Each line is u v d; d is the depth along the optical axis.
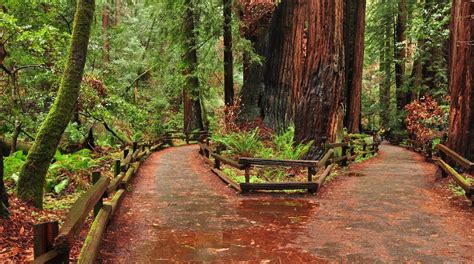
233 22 23.64
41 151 7.68
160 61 27.56
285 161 9.90
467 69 10.78
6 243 5.37
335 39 14.21
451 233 6.45
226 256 5.36
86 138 17.89
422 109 21.22
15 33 12.20
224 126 21.81
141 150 17.80
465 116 10.88
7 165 10.95
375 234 6.40
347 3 24.25
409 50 32.28
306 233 6.47
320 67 14.42
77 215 3.81
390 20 34.25
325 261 5.19
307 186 9.80
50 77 14.40
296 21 19.06
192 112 28.64
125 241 5.98
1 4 13.47
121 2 32.22
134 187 10.71
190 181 11.77
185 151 22.48
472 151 10.83
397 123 33.06
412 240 6.09
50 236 3.27
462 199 8.80
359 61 25.45
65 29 16.41
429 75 27.34
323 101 14.38
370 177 12.41
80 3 8.30
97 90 16.61
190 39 24.77
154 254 5.43
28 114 14.96
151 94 33.72
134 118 21.28
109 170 13.80
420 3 28.48
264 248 5.71
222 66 27.61
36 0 13.89
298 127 15.02
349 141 17.31
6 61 14.37
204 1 24.12
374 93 47.41
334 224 7.02
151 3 25.56
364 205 8.52
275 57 22.11
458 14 10.95
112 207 6.82
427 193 9.74
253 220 7.29
